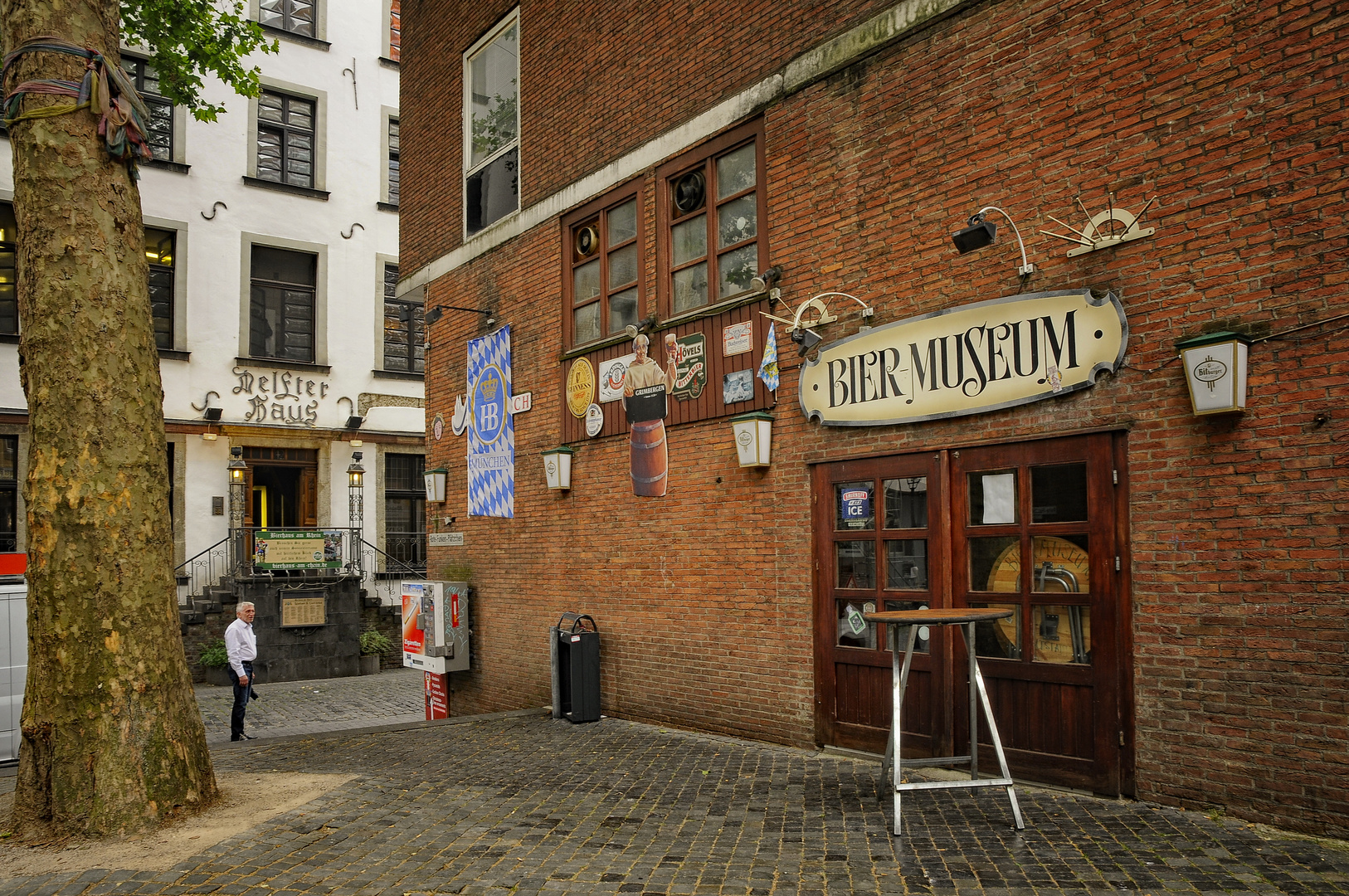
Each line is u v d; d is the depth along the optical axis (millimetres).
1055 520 6547
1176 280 6000
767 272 8570
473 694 12875
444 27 14133
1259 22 5715
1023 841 5359
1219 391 5594
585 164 11125
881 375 7617
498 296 12703
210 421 19531
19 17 6547
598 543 10664
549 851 5484
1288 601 5434
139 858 5500
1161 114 6125
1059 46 6672
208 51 13109
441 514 13852
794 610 8336
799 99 8500
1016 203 6863
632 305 10438
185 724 6426
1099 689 6246
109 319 6438
